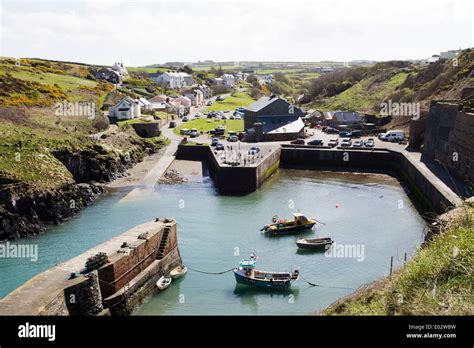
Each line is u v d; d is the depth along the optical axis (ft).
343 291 137.90
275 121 385.09
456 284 61.93
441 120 265.95
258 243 179.01
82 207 222.69
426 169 248.32
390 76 562.66
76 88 445.37
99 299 114.83
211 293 138.21
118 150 292.40
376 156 318.04
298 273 144.87
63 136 277.23
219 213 216.95
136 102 413.18
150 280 136.26
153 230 146.82
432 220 186.91
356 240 180.96
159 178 276.41
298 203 234.58
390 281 89.04
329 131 405.80
